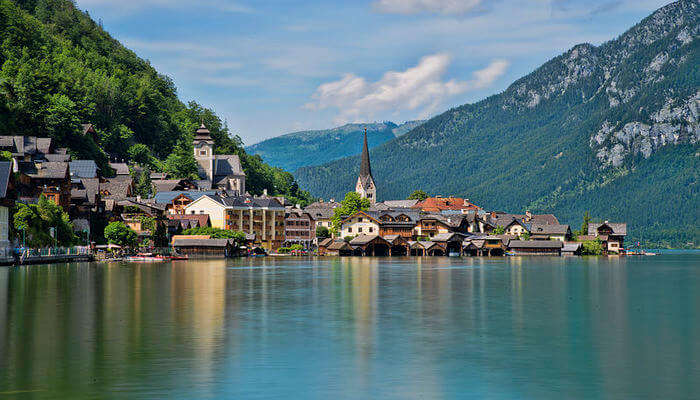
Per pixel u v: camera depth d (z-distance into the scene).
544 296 83.06
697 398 35.16
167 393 35.31
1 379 37.75
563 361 43.28
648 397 35.38
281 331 53.72
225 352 45.25
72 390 35.69
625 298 81.38
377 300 76.88
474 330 54.84
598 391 36.38
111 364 41.44
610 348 47.56
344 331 53.97
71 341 48.47
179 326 55.66
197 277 111.88
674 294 87.25
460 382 37.91
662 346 48.41
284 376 38.97
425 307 70.38
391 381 38.06
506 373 40.06
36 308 65.81
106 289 85.31
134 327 54.84
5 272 112.56
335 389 36.31
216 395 35.06
